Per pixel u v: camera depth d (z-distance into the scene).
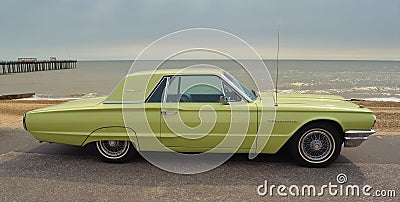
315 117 4.66
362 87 31.22
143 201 3.77
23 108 13.09
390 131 7.55
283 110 4.68
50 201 3.78
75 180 4.41
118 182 4.32
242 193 3.97
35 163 5.11
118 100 4.97
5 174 4.65
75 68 80.88
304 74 53.19
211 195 3.92
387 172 4.64
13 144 6.25
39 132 5.03
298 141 4.79
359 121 4.64
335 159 4.80
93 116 4.89
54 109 5.04
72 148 5.93
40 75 51.28
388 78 43.91
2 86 31.59
